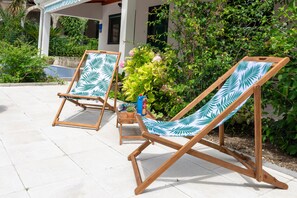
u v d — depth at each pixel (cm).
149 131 246
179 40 470
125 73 621
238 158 295
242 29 412
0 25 1655
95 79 466
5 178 247
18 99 584
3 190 228
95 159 296
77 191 231
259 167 241
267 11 408
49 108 519
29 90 692
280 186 249
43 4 1144
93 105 519
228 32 436
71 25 1794
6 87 720
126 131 398
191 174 273
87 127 404
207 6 446
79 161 289
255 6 431
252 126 441
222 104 283
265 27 379
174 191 238
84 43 1873
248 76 268
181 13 460
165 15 494
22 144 330
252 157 325
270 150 351
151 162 296
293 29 312
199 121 284
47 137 359
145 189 238
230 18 441
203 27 441
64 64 1470
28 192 226
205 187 247
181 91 436
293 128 325
